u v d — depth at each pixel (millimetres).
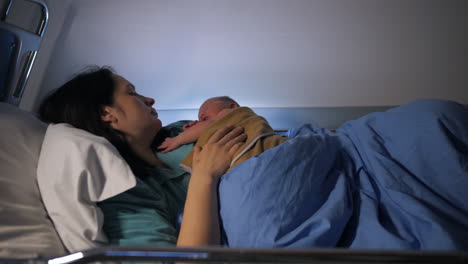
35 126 1101
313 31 2369
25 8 2223
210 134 1080
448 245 650
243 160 917
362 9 2377
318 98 2256
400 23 2330
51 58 2402
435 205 748
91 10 2516
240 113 1123
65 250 838
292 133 1280
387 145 914
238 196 812
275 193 792
